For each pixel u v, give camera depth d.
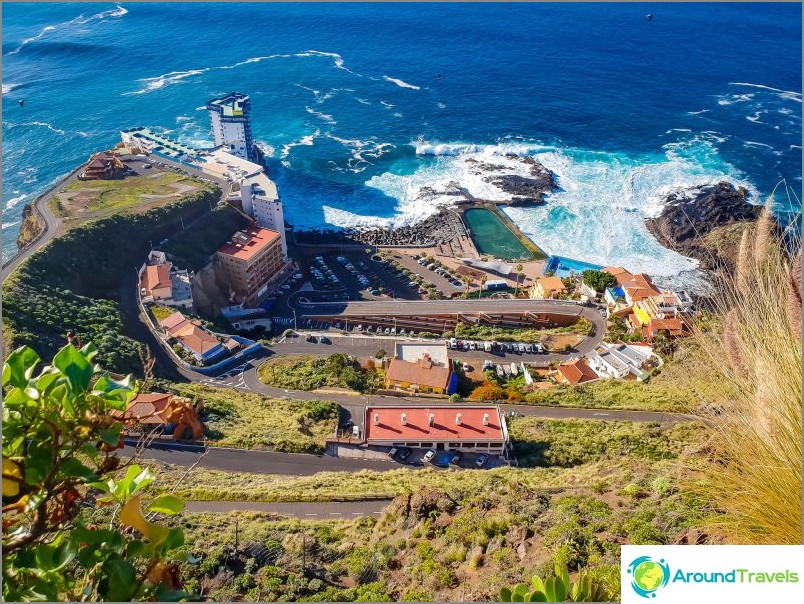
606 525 24.67
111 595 7.14
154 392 55.50
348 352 74.25
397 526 32.31
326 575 27.97
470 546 27.25
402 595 25.02
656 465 36.84
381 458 50.75
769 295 11.84
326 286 95.25
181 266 83.62
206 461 47.66
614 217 111.94
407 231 109.81
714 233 101.81
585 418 55.28
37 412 7.01
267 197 97.38
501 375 70.38
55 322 64.44
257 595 25.56
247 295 89.88
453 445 51.56
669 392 57.75
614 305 83.69
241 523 35.69
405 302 88.62
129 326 71.50
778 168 123.94
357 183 123.75
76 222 83.25
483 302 87.31
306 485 43.28
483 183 123.00
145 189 97.00
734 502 12.52
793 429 11.09
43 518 7.38
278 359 70.75
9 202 108.94
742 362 12.12
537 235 108.38
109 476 8.29
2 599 7.13
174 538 7.59
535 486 38.12
